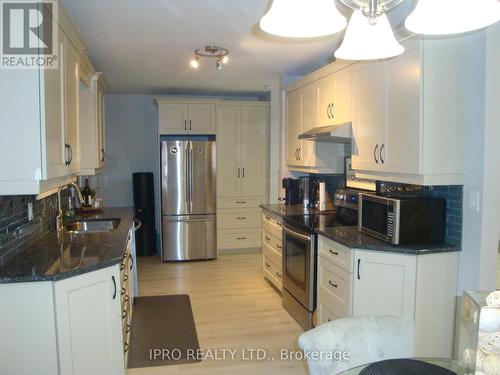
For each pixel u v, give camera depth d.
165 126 5.51
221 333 3.31
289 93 4.59
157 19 2.80
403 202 2.53
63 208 4.01
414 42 2.40
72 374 2.08
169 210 5.45
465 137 2.47
